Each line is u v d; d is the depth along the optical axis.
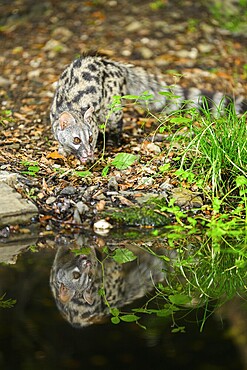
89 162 10.25
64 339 6.13
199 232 8.64
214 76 13.47
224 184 9.35
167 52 14.67
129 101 11.99
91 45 15.20
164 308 6.84
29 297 6.91
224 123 9.80
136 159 10.05
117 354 5.93
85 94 10.66
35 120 12.08
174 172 9.69
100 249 8.18
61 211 8.88
